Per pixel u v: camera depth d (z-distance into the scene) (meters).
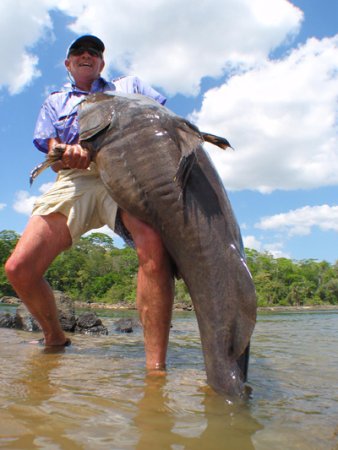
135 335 6.62
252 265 80.50
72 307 6.90
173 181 3.51
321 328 9.48
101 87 5.04
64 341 4.99
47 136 5.01
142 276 3.83
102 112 3.99
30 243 4.57
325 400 2.82
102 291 62.88
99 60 5.13
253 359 4.42
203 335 3.17
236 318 3.11
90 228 4.88
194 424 2.28
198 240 3.34
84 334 6.50
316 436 2.14
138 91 5.08
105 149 3.90
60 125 4.91
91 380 3.17
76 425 2.20
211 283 3.22
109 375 3.36
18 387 2.90
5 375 3.25
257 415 2.46
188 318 14.69
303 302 74.88
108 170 3.86
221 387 2.93
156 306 3.75
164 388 2.98
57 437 2.04
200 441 2.05
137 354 4.48
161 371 3.57
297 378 3.50
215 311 3.15
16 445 1.93
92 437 2.05
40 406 2.48
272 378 3.48
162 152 3.64
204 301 3.22
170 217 3.48
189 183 3.49
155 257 3.74
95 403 2.57
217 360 3.03
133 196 3.69
